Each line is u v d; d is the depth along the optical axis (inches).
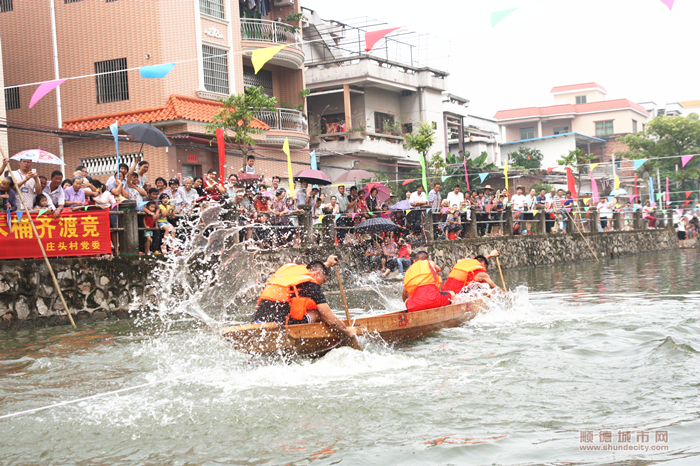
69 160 738.8
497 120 2006.6
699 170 1578.5
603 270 728.3
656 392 200.8
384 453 157.6
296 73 958.4
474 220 729.6
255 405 200.7
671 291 475.8
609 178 1599.4
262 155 857.5
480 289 367.9
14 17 774.5
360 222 598.2
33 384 233.8
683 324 316.5
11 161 753.0
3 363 269.6
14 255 379.6
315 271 276.5
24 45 770.8
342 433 173.3
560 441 161.8
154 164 719.1
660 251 1183.6
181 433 178.2
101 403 207.3
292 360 259.6
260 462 155.4
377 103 1185.4
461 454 155.3
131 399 211.0
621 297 446.3
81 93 756.6
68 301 390.0
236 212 470.9
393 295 511.5
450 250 676.1
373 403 198.8
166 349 291.4
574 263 887.7
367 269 606.2
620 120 1937.7
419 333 312.3
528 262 808.3
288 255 524.4
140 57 737.0
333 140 1109.7
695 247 1274.6
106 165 725.3
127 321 392.2
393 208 624.7
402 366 249.1
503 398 199.8
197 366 256.5
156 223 441.7
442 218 698.8
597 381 216.2
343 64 1120.2
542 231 855.7
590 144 1962.4
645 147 1644.9
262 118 871.7
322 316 262.4
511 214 794.2
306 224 551.5
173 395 214.8
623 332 302.2
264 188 556.7
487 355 264.7
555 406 190.2
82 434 179.5
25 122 767.7
